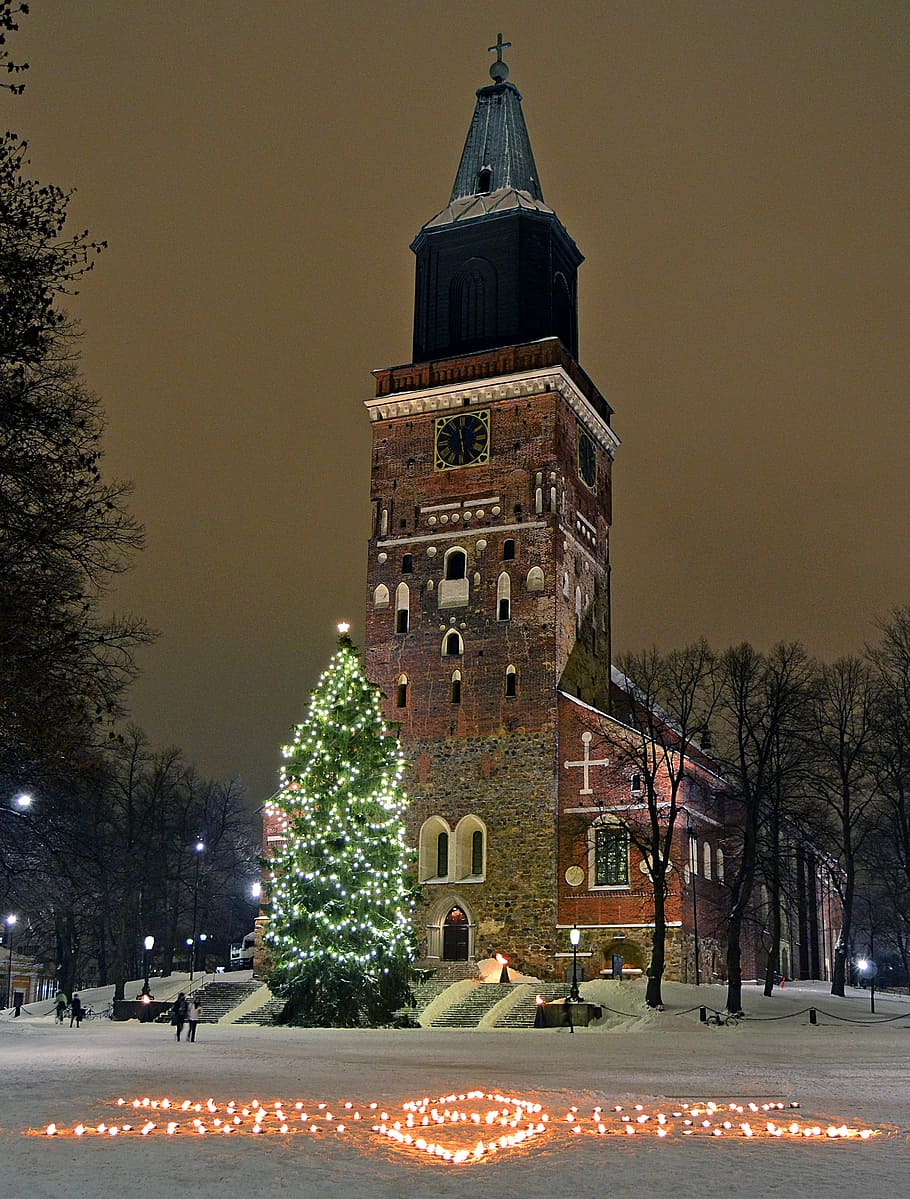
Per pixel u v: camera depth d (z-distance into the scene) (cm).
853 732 7250
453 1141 1833
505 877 6788
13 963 9675
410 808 7081
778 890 6869
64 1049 3884
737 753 6412
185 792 10719
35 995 10069
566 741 6900
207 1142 1789
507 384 7425
